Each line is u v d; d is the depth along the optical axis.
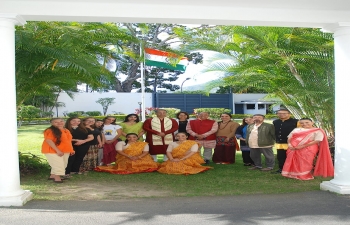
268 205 5.43
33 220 4.75
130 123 9.63
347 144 6.12
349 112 6.11
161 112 9.45
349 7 5.99
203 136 9.58
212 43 9.95
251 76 9.00
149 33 24.05
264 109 34.72
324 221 4.64
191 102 33.44
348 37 6.11
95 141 8.71
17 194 5.57
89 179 7.73
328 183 6.42
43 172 8.52
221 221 4.67
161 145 9.35
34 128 21.94
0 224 4.60
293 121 8.20
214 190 6.53
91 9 5.68
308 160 7.39
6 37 5.54
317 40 7.93
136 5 5.75
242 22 6.11
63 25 8.72
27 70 7.96
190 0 5.62
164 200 5.82
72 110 30.50
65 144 7.31
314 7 5.98
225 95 34.22
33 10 5.57
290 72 9.04
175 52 11.66
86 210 5.23
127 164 8.64
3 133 5.52
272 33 8.52
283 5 5.90
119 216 4.91
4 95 5.52
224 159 9.88
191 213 5.04
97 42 9.89
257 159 8.78
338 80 6.20
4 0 5.47
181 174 8.17
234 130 9.71
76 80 9.20
